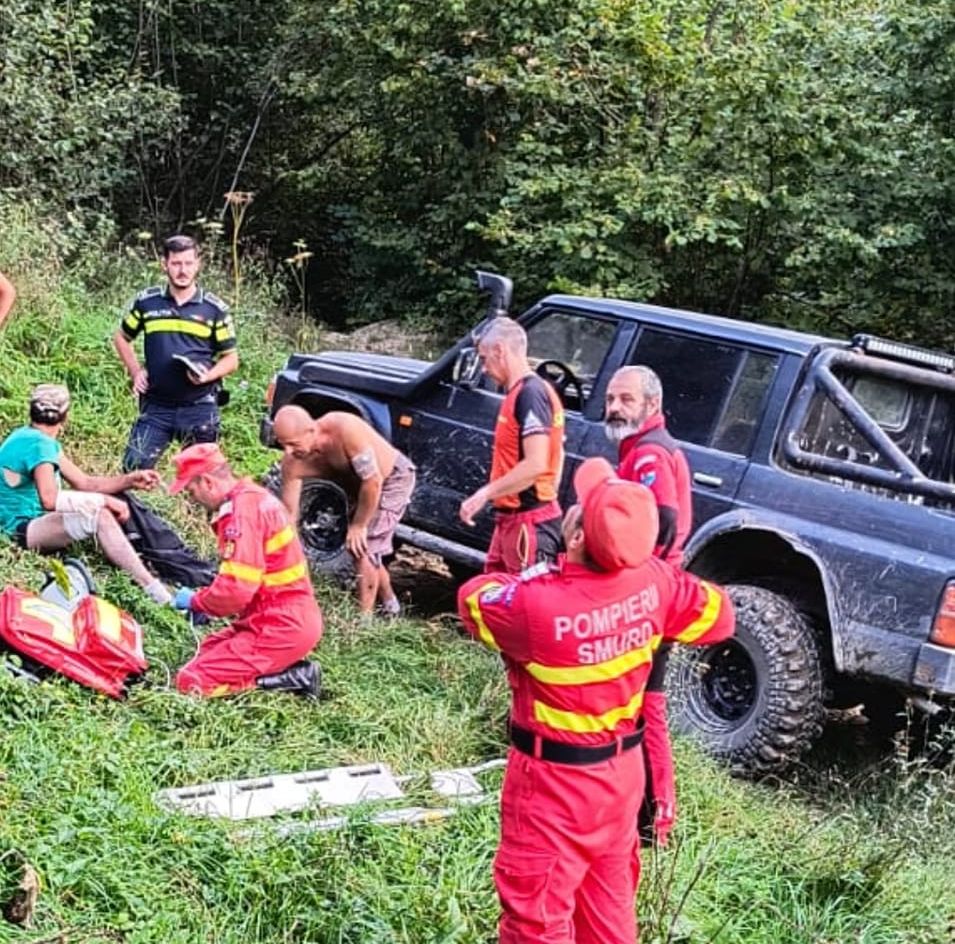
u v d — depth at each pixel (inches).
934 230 435.8
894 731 232.7
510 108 495.8
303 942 136.9
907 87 424.8
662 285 449.1
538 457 201.2
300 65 567.5
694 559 224.2
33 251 385.4
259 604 197.8
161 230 562.6
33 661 180.1
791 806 200.5
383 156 554.9
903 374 226.7
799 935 156.3
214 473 195.8
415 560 320.5
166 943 129.2
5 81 435.2
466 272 516.1
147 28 550.0
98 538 229.6
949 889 175.3
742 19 448.8
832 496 214.1
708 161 448.5
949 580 199.9
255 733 186.5
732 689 218.7
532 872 120.0
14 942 122.0
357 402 275.7
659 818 152.3
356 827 155.0
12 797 145.2
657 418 178.2
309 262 595.2
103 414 324.8
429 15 495.5
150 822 147.4
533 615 116.7
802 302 458.6
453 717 203.2
